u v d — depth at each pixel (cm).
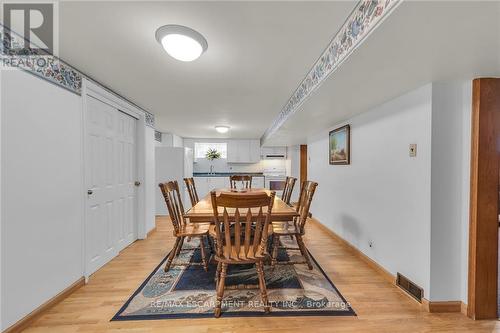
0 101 147
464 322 170
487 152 169
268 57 193
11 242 153
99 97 251
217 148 778
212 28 153
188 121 466
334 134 371
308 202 257
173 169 541
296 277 235
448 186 183
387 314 179
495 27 110
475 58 142
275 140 588
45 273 179
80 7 132
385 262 239
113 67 213
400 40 123
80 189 219
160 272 248
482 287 172
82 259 221
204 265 254
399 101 220
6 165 150
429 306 182
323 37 164
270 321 170
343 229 339
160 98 308
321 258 286
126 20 145
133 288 215
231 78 239
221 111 381
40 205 175
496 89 168
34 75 170
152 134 399
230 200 172
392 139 230
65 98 201
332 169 384
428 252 184
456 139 182
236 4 129
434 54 138
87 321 170
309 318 173
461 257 183
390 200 232
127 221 324
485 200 170
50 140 184
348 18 142
